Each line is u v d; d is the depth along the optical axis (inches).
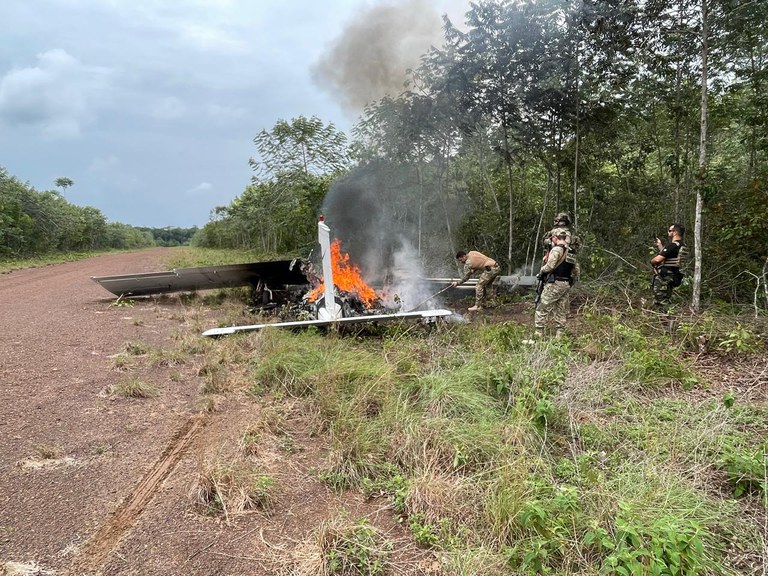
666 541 79.2
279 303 330.6
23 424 135.4
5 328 257.1
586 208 376.2
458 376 156.8
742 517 97.7
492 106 347.6
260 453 122.8
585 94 327.9
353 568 83.9
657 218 361.1
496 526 90.7
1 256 790.5
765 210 258.1
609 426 134.0
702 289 276.5
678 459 116.3
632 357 177.9
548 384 150.6
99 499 101.2
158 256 1051.9
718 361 187.8
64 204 1221.7
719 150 389.1
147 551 85.8
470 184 449.7
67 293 404.2
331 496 106.7
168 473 112.4
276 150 521.7
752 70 288.7
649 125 368.8
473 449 118.2
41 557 83.0
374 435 126.2
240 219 905.5
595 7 298.7
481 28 331.0
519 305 313.0
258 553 86.8
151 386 165.3
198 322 270.4
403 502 102.3
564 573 81.2
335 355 183.9
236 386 167.8
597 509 95.0
